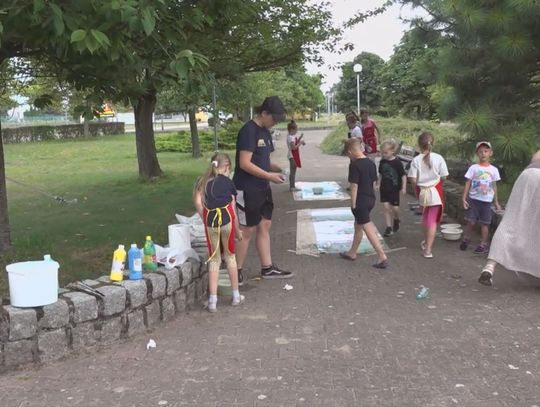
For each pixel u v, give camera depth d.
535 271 5.82
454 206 9.77
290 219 10.39
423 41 9.58
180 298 5.46
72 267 6.70
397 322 5.12
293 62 13.01
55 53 5.54
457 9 7.96
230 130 29.83
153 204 11.80
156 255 5.60
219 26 7.64
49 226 9.65
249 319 5.31
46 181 16.77
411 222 9.80
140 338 4.83
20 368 4.20
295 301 5.83
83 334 4.51
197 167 19.39
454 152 9.30
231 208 5.61
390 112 39.00
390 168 8.73
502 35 7.80
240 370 4.19
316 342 4.70
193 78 5.45
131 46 5.49
